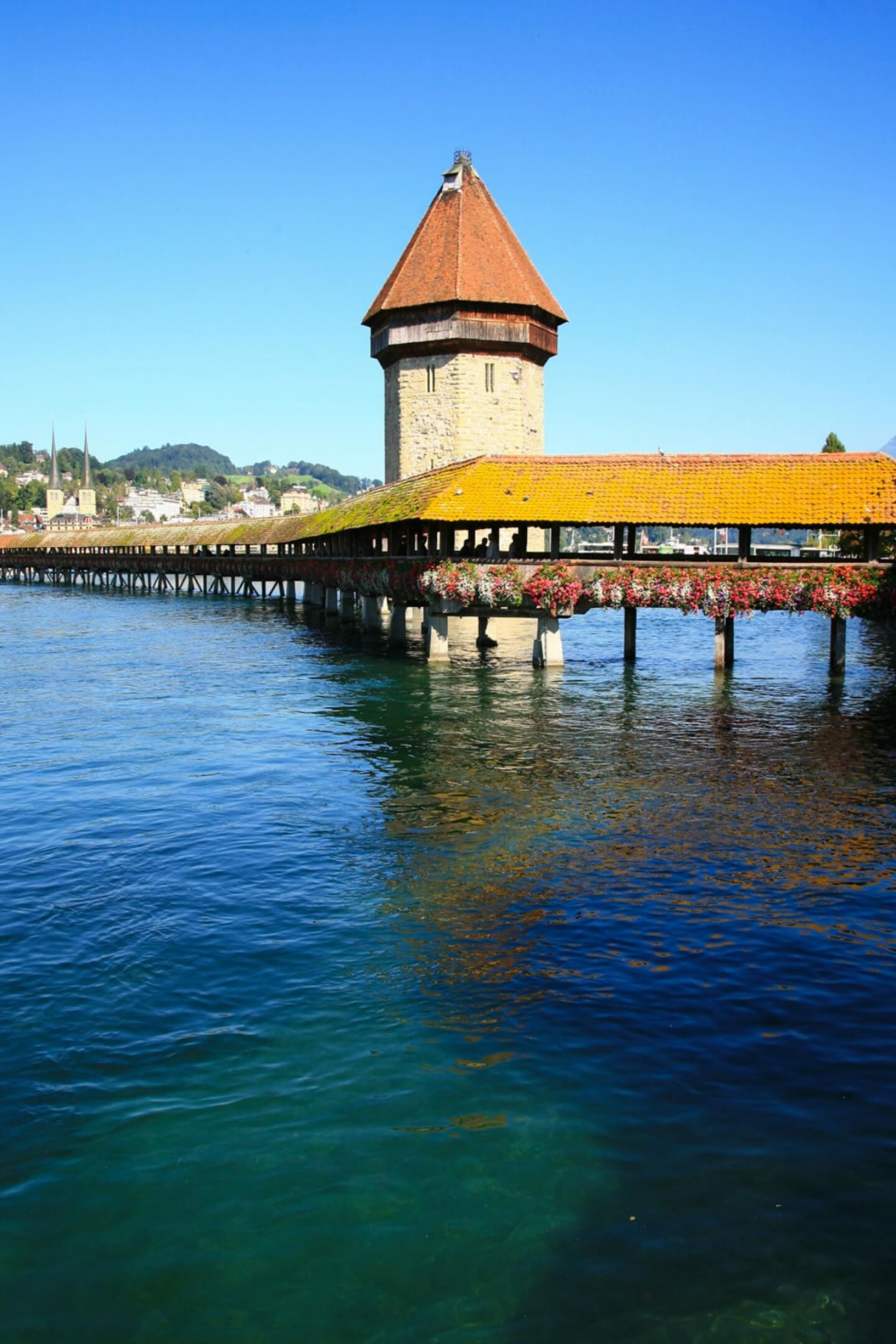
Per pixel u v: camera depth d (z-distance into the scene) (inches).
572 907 414.9
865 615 956.0
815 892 432.1
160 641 1540.4
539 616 1059.9
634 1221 228.1
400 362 2255.2
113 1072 287.7
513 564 1033.5
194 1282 212.8
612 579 1010.1
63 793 594.2
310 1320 203.2
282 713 871.7
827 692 1011.3
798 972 353.1
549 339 2309.3
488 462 1114.7
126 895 427.5
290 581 2378.2
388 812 557.3
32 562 4205.2
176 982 344.5
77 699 956.6
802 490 1005.2
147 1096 276.2
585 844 500.1
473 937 384.5
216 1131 260.8
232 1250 221.1
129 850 487.5
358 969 354.9
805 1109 269.3
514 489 1061.1
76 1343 198.1
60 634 1690.5
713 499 1009.5
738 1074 286.7
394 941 379.2
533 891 434.0
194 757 695.1
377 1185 240.4
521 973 352.2
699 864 469.1
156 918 401.1
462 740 759.7
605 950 372.2
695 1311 203.6
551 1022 317.1
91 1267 216.7
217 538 3078.2
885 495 979.9
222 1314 204.8
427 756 700.7
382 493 1497.3
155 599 2827.3
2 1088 279.3
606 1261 216.5
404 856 480.1
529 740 761.6
